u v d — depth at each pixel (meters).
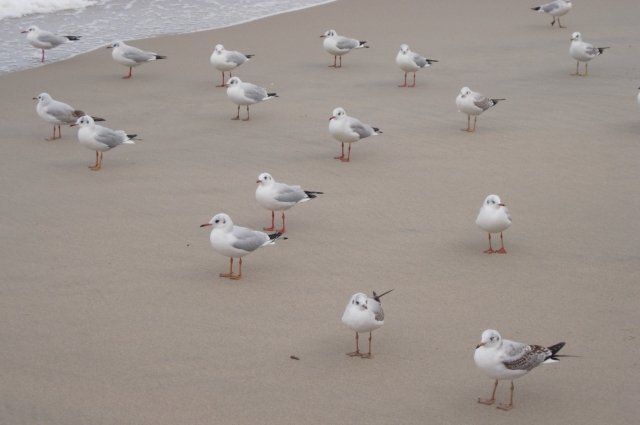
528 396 12.52
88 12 37.12
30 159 21.95
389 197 19.56
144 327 14.41
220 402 12.41
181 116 25.06
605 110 25.06
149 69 29.39
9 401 12.43
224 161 21.73
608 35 32.75
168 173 21.00
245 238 15.71
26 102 26.09
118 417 12.06
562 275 15.98
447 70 29.09
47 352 13.66
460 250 17.06
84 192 19.92
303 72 29.08
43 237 17.69
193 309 14.98
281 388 12.75
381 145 22.75
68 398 12.51
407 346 13.80
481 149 22.34
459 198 19.48
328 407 12.30
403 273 16.17
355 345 13.89
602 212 18.62
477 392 12.65
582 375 12.95
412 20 35.62
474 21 35.34
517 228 17.95
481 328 14.25
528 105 25.59
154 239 17.64
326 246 17.31
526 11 36.84
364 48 31.77
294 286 15.76
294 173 20.92
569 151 22.06
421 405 12.34
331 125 21.27
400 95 26.75
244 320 14.63
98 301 15.23
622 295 15.20
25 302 15.17
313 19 35.91
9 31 33.88
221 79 28.48
